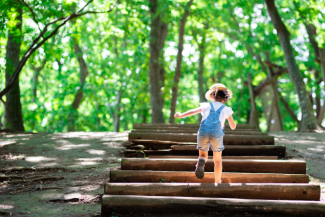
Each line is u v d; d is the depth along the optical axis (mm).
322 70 16453
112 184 4320
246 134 7555
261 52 21500
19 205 4266
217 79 27297
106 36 14898
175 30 21656
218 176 4293
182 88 28797
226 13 21453
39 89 26438
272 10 14641
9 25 10344
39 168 6059
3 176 5477
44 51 11328
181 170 5051
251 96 23125
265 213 3928
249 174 4633
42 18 10961
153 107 15570
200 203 3984
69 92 20219
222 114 4293
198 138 4270
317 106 22422
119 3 13570
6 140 9156
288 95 26766
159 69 17266
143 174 4719
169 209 3994
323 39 14742
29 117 19406
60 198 4508
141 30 14586
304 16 14547
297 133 10898
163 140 7305
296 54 19984
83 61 20109
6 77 12812
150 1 15516
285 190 4219
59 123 20297
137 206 3979
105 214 3949
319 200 4176
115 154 7430
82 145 8508
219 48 24422
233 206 3949
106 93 22391
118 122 24172
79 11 11016
